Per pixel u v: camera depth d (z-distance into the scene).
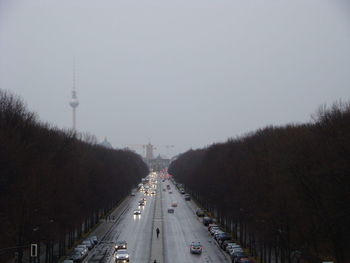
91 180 164.12
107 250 119.81
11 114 111.56
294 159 90.81
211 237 144.50
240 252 105.81
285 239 93.44
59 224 111.00
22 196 90.00
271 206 96.62
